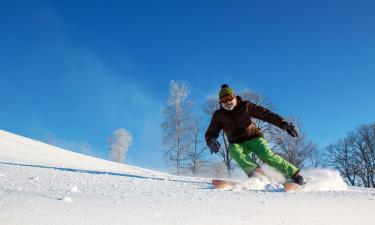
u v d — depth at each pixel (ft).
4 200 4.93
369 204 8.43
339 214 7.44
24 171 15.48
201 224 5.59
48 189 9.23
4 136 51.08
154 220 5.38
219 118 15.37
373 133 90.79
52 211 4.85
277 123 15.07
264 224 6.15
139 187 11.27
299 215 7.00
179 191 9.98
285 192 10.57
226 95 14.90
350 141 92.43
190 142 74.84
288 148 75.51
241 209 6.91
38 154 44.55
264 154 14.16
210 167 73.72
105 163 49.03
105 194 7.72
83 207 5.32
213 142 15.15
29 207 4.81
